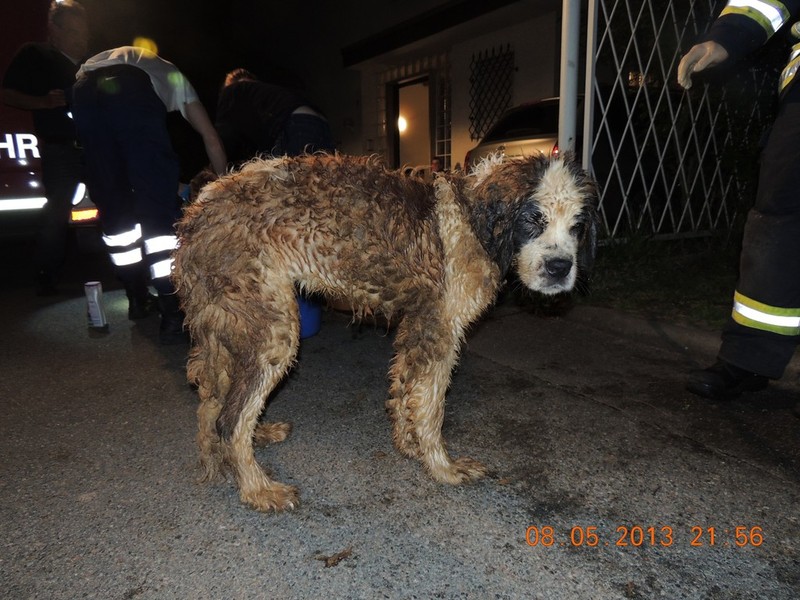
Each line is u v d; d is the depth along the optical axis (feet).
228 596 6.70
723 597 6.58
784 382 11.97
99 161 15.33
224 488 8.82
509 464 9.33
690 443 9.81
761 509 8.07
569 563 7.14
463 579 6.91
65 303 20.07
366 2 43.73
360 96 47.73
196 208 8.19
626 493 8.50
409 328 8.71
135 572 7.10
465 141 38.17
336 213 7.92
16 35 21.94
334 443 10.14
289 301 8.10
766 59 18.15
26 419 11.22
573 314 16.53
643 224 21.04
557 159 8.52
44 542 7.65
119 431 10.68
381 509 8.27
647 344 14.53
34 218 23.49
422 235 8.23
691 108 20.21
